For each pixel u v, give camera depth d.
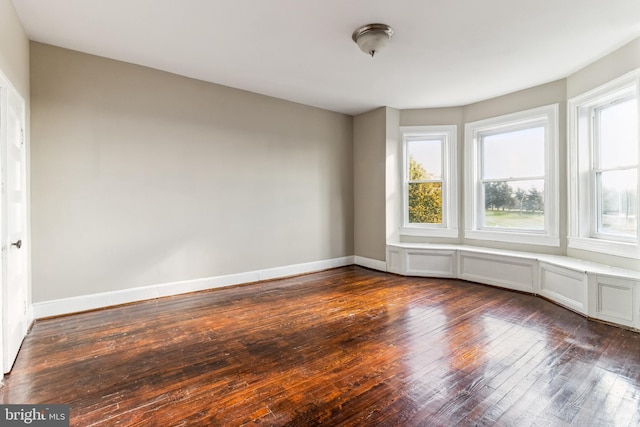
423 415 1.66
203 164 3.96
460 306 3.38
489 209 4.66
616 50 3.10
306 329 2.79
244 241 4.32
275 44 3.06
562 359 2.24
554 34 2.84
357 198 5.47
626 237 3.17
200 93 3.92
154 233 3.62
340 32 2.84
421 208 5.16
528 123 4.21
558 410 1.69
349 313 3.18
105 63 3.31
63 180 3.10
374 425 1.59
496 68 3.56
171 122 3.72
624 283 2.79
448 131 4.95
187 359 2.27
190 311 3.24
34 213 2.96
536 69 3.58
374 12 2.54
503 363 2.19
